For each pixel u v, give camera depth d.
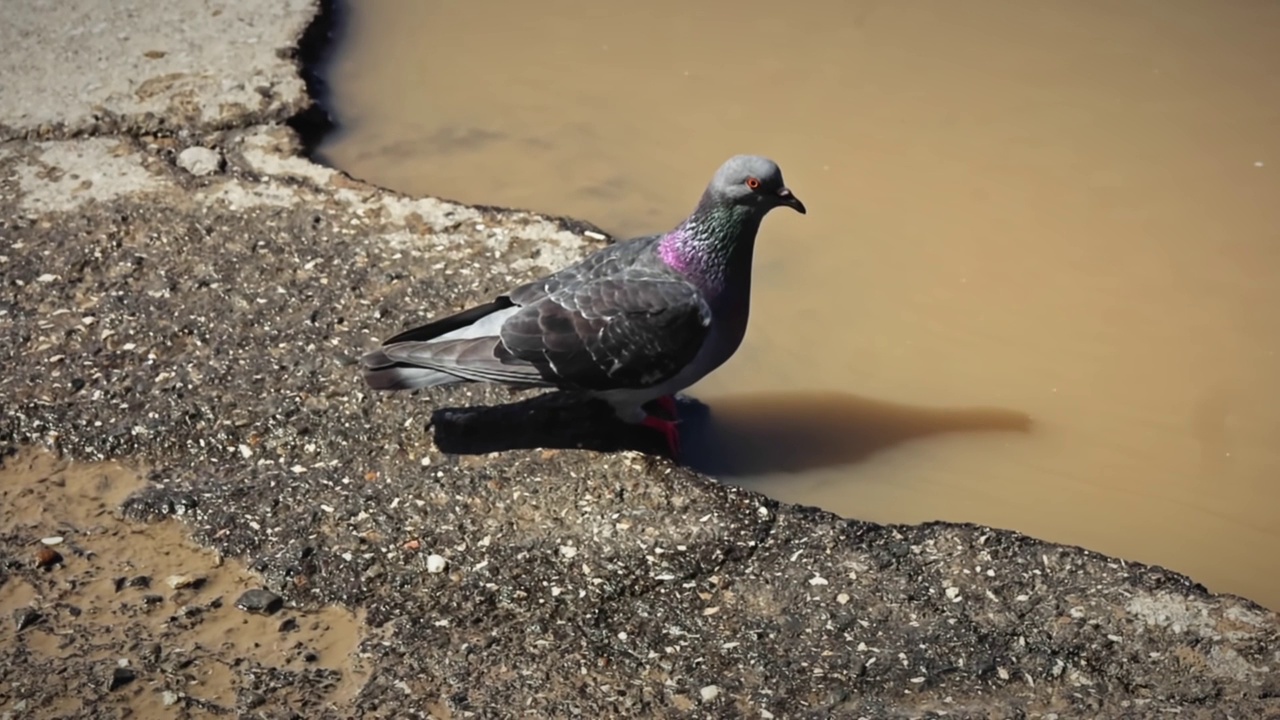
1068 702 7.84
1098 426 10.45
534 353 9.13
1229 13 15.69
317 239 11.99
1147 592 8.52
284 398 10.18
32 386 10.23
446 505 9.27
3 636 8.27
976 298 11.78
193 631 8.37
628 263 9.60
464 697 7.86
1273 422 10.48
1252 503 9.76
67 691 7.90
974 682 7.97
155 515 9.22
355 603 8.56
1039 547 8.89
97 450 9.77
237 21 15.02
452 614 8.45
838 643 8.22
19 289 11.25
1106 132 13.70
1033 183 13.07
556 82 14.66
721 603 8.55
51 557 8.85
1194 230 12.45
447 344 9.19
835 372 11.02
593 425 9.99
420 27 15.56
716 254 9.31
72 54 14.33
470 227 12.18
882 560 8.84
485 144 13.62
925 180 13.14
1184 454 10.20
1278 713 7.69
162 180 12.64
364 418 10.01
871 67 14.86
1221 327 11.40
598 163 13.36
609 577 8.70
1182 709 7.76
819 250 12.34
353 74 14.69
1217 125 13.74
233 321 10.98
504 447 9.77
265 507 9.26
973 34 15.44
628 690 7.91
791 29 15.62
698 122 13.97
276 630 8.38
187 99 13.66
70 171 12.71
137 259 11.66
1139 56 14.91
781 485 9.89
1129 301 11.70
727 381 10.93
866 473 10.02
